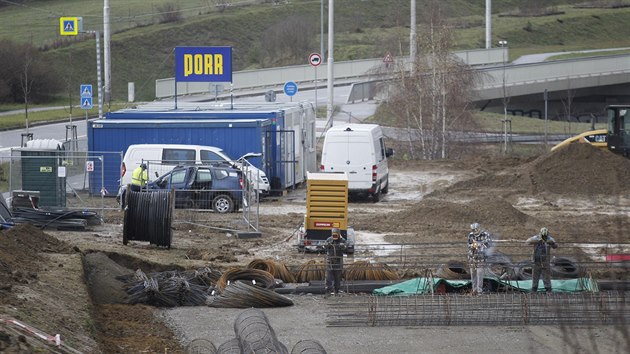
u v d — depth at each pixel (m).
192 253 70.62
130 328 50.81
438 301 54.94
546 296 48.69
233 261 68.88
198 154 97.31
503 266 61.69
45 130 160.38
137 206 71.56
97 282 58.41
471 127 152.12
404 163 133.88
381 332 51.34
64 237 75.25
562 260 58.03
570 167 107.88
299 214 92.75
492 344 48.78
